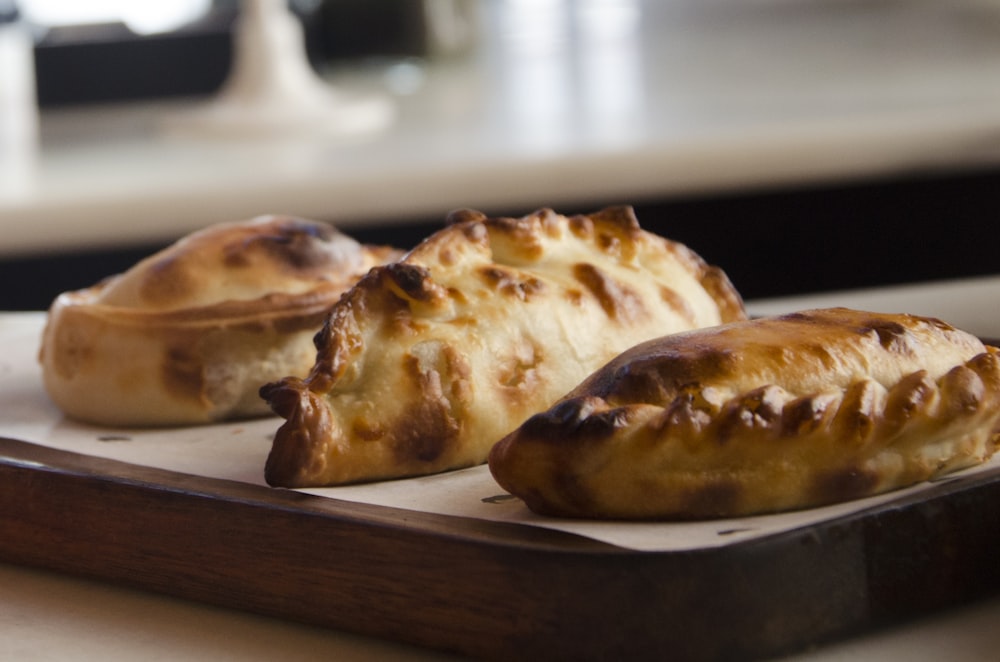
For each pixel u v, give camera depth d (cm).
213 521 43
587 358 50
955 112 109
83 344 56
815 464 42
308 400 46
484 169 103
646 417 41
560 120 129
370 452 47
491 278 49
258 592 43
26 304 105
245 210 103
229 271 57
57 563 46
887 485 42
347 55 176
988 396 43
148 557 45
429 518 42
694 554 39
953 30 183
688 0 205
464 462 48
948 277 107
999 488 42
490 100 153
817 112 116
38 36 157
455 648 40
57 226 102
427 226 105
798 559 39
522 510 43
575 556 39
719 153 103
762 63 168
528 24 204
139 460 50
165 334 55
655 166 103
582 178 103
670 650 39
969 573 41
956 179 105
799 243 106
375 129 134
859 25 196
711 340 43
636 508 42
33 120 159
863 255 107
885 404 42
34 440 54
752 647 39
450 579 40
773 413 41
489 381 48
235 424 56
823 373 43
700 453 41
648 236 53
